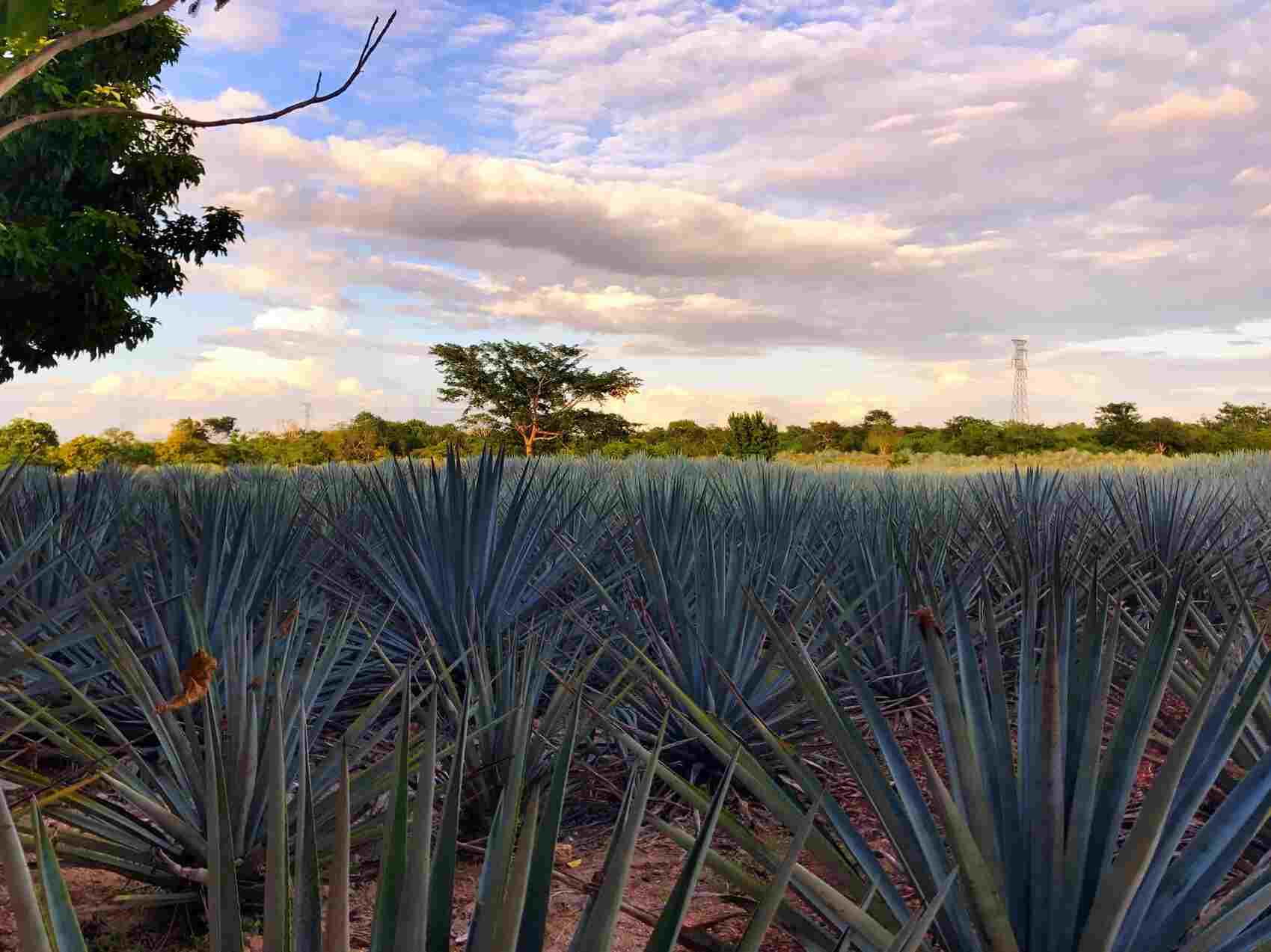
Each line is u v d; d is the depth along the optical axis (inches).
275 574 207.2
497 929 47.3
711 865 76.2
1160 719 134.6
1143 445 2308.1
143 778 136.2
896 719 192.1
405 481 233.5
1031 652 85.3
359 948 102.0
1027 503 339.3
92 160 572.4
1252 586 249.8
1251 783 72.1
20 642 121.0
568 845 137.3
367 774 120.9
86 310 553.6
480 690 142.9
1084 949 64.9
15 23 88.1
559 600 226.1
